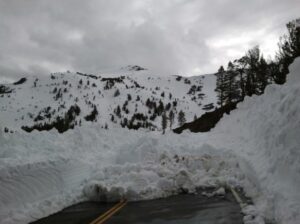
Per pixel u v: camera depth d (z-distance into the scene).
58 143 17.67
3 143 14.91
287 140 8.57
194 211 8.84
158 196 11.55
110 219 8.44
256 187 9.98
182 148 18.38
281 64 24.72
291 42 23.52
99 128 23.34
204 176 13.80
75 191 12.09
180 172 12.50
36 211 9.48
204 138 25.64
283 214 6.57
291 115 8.98
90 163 15.81
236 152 15.51
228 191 11.65
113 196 11.22
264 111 15.42
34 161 11.48
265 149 11.43
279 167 8.55
